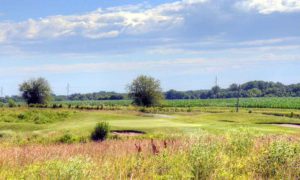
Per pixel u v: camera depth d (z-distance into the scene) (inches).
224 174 447.8
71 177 406.9
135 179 458.3
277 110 4931.1
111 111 4067.4
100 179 433.4
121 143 951.0
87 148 848.3
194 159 451.2
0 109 3715.6
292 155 502.3
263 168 483.2
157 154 613.0
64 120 3289.9
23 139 1567.4
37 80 5531.5
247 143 653.3
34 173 445.4
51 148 842.2
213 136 705.0
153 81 5177.2
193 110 4571.9
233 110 4753.9
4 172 492.1
